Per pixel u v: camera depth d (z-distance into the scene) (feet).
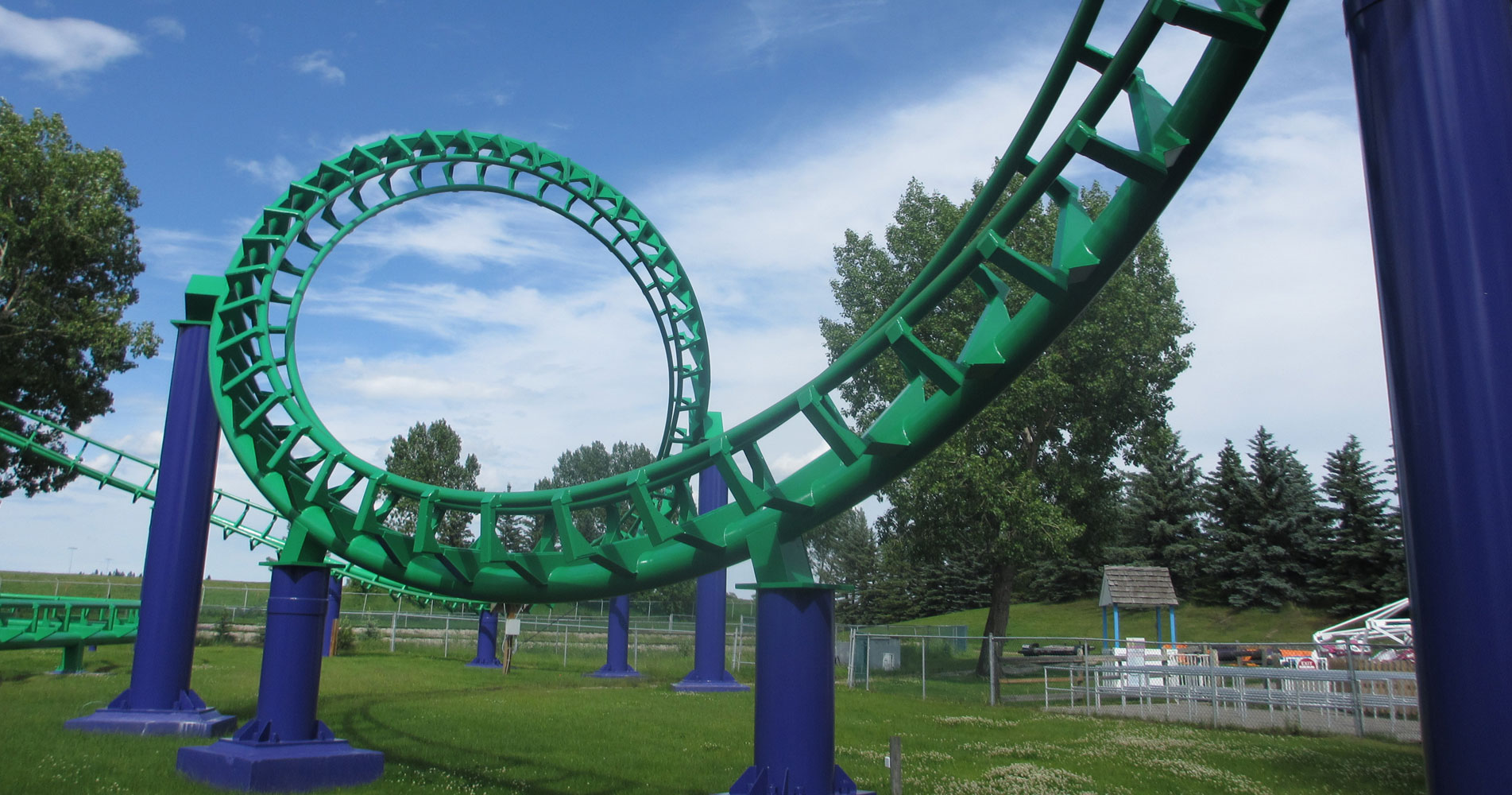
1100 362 101.14
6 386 119.34
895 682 94.99
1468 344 13.55
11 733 40.45
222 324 44.27
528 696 67.05
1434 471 13.73
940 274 24.07
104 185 122.83
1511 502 13.07
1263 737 57.06
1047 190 22.86
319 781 33.09
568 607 203.51
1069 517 103.24
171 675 43.88
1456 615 13.29
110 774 32.86
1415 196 14.29
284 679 34.73
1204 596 203.82
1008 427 97.14
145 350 123.03
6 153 113.91
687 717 55.47
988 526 100.17
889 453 25.61
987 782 37.45
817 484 27.40
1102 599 103.60
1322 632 106.01
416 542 33.81
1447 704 13.33
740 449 29.25
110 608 74.28
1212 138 18.99
